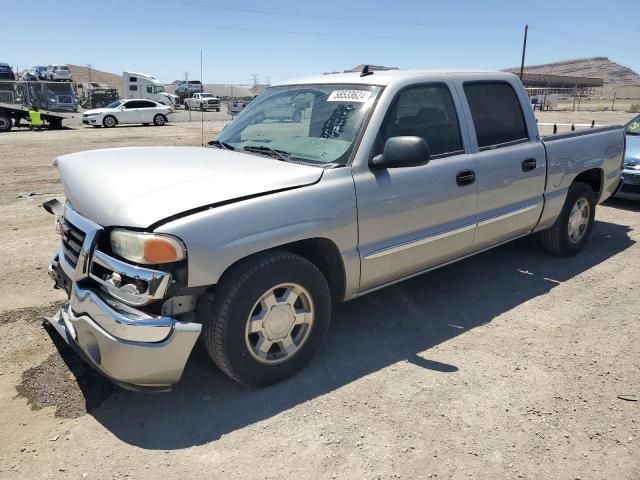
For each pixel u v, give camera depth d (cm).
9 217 731
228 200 289
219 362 302
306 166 338
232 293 289
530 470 257
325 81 411
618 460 263
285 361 323
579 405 307
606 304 445
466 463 261
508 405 306
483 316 422
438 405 306
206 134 2236
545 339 385
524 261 547
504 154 439
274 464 260
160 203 277
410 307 438
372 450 269
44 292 461
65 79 5141
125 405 305
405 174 363
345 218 331
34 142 1864
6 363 346
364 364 350
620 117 3441
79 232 307
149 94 4497
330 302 338
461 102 415
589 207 557
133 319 266
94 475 252
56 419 293
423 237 382
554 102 4866
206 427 287
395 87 369
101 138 2041
